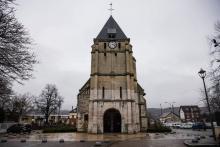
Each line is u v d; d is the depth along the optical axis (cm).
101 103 3641
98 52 3956
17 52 1183
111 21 4456
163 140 2194
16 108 6153
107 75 3819
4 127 4306
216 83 1914
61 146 1786
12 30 1134
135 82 4009
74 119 9294
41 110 6600
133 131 3484
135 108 3694
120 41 4050
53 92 6662
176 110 14812
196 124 5209
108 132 3709
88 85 4238
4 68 1196
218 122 2194
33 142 2120
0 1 1054
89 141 2228
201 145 1579
